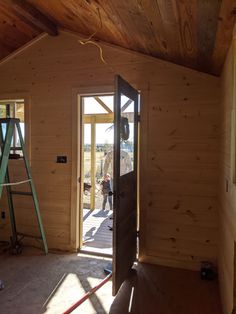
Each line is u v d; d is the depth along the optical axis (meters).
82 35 3.34
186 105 2.97
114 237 2.34
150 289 2.56
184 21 1.78
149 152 3.11
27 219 3.68
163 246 3.08
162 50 2.69
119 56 3.20
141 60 3.12
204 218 2.93
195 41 2.08
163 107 3.05
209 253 2.92
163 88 3.04
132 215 2.93
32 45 3.59
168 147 3.04
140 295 2.46
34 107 3.60
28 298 2.39
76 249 3.45
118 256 2.42
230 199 1.93
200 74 2.90
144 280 2.73
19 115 3.97
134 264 3.09
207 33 1.85
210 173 2.91
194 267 2.97
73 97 3.41
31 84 3.61
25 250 3.51
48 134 3.54
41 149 3.59
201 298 2.42
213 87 2.87
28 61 3.62
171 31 2.04
